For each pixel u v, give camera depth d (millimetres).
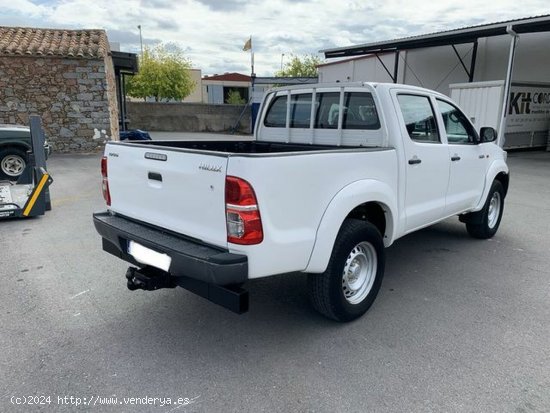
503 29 15000
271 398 2697
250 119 27984
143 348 3244
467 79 20172
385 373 2947
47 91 14102
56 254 5219
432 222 4672
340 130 4352
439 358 3119
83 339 3357
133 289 3410
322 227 3141
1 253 5246
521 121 16484
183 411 2582
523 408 2611
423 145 4230
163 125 27500
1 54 13336
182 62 38750
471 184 5238
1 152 10016
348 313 3535
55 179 10227
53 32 15539
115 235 3508
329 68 28562
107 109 14711
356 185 3396
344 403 2654
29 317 3689
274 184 2812
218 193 2818
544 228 6535
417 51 22219
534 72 17719
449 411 2584
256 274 2838
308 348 3252
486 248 5586
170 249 2969
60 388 2777
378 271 3777
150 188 3346
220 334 3453
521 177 11133
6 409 2580
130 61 17422
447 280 4539
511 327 3562
